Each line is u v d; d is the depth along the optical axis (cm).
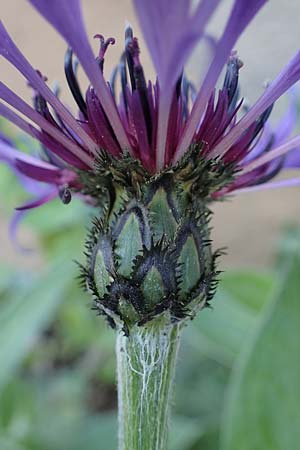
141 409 13
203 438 19
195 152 12
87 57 11
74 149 12
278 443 16
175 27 9
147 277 12
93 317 23
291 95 14
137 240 12
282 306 16
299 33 32
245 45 32
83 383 23
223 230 32
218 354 21
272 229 32
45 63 36
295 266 16
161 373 13
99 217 13
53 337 24
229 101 13
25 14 41
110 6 42
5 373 18
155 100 12
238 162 13
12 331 18
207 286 12
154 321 12
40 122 12
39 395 22
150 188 12
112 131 12
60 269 18
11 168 14
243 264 30
